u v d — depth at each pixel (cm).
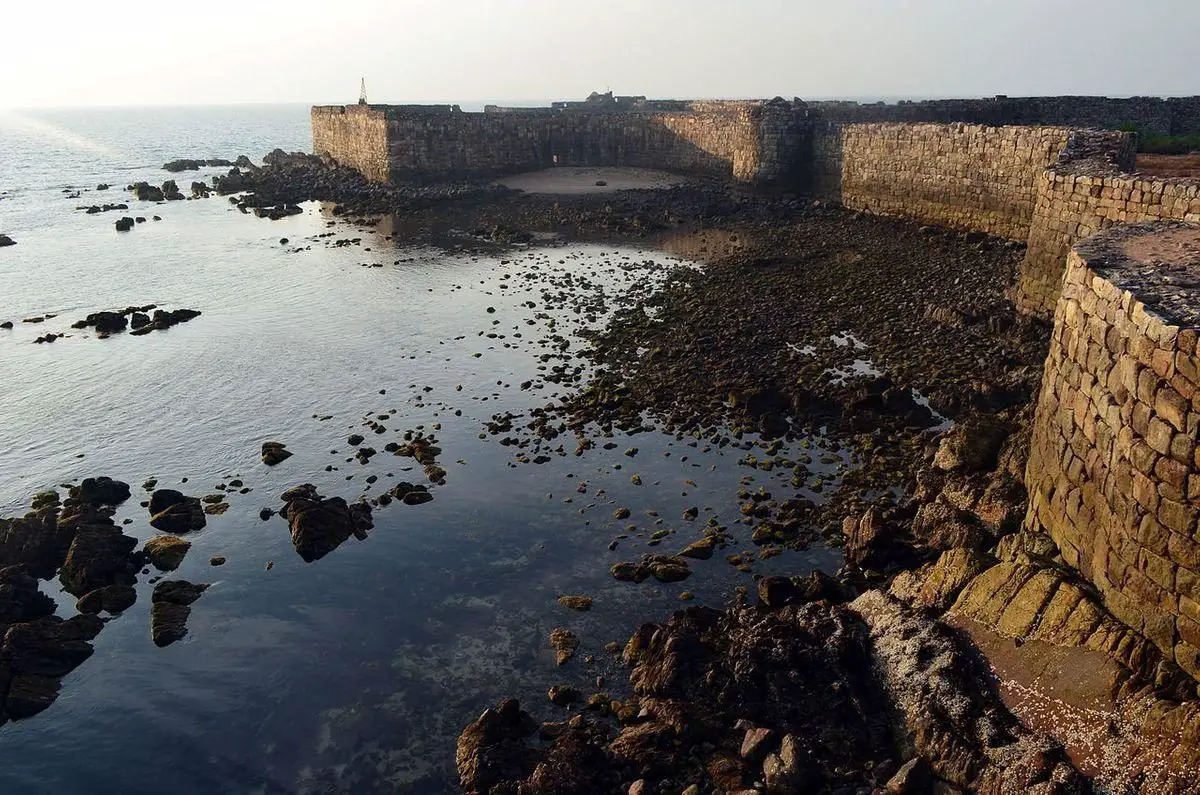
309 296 3406
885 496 1623
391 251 4269
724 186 5456
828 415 2006
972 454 1546
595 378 2341
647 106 8406
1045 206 2288
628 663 1234
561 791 970
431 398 2280
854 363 2300
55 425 2191
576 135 6875
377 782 1064
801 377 2197
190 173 8756
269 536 1639
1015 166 3194
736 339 2538
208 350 2753
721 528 1574
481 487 1783
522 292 3325
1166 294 1020
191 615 1407
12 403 2334
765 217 4506
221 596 1455
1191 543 875
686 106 7794
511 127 6500
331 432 2097
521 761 1048
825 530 1537
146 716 1191
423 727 1148
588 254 3978
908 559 1383
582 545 1555
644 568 1452
